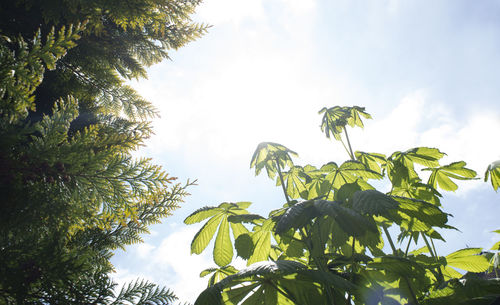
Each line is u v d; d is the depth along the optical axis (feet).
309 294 5.38
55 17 5.70
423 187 7.50
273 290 5.43
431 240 7.34
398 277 5.56
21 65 3.63
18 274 3.37
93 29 6.71
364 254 6.50
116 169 4.28
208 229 6.68
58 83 6.67
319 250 6.14
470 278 5.82
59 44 3.82
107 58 7.43
